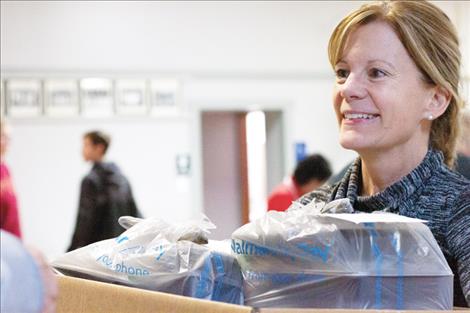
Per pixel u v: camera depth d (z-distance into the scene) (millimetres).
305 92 7613
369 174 1283
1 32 6988
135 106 7211
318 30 7609
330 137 7648
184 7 7320
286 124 7566
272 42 7531
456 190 1177
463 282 1102
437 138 1288
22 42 7031
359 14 1211
